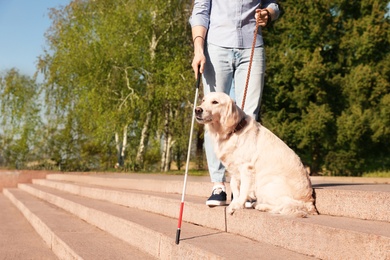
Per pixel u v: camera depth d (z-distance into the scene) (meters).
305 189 4.65
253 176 4.78
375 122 27.55
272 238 4.05
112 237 6.28
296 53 28.80
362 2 29.41
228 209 4.71
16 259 6.44
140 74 30.86
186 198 6.38
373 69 29.00
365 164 28.89
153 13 30.36
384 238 3.05
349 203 4.32
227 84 5.29
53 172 25.14
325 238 3.49
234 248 3.90
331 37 29.84
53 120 31.05
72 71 29.86
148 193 7.90
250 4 5.23
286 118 29.20
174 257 4.34
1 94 31.66
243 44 5.19
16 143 31.25
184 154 36.22
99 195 9.88
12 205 15.55
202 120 4.75
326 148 29.05
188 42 31.08
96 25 30.92
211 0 5.40
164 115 31.75
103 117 29.22
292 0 29.55
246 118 4.91
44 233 7.77
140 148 31.98
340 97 28.94
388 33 28.78
